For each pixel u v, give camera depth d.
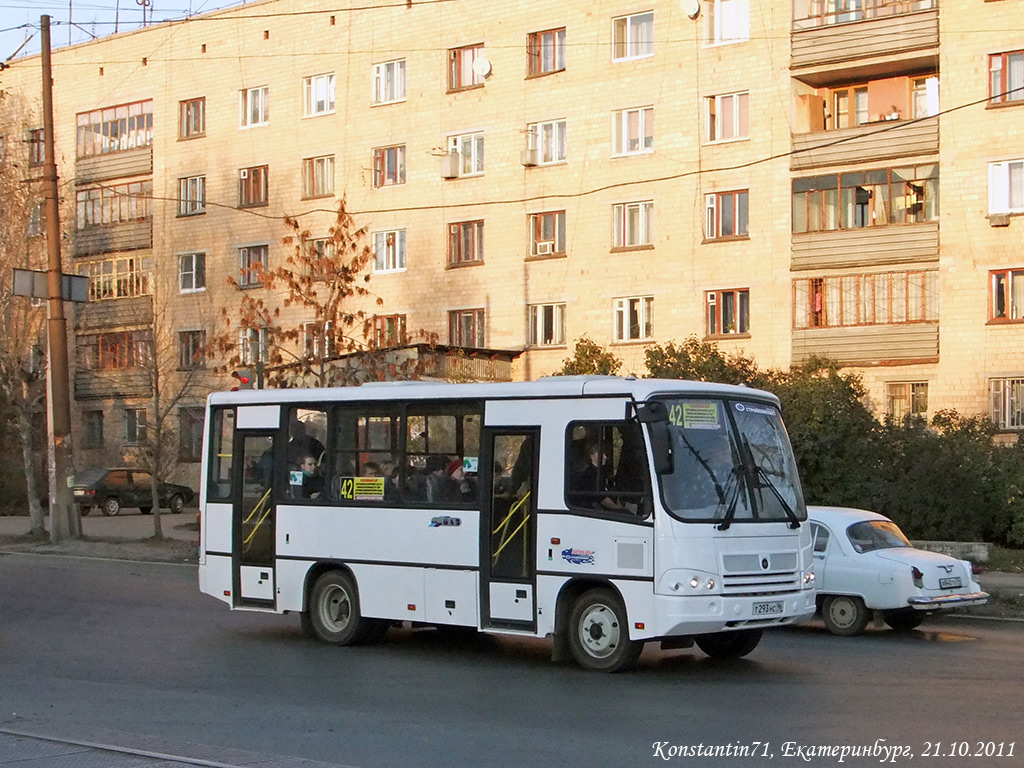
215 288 50.19
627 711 10.55
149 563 28.16
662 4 39.84
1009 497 26.95
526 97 42.44
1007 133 34.16
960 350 34.62
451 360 39.47
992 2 34.41
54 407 32.38
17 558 29.39
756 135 38.12
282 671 13.10
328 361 30.38
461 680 12.40
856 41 36.34
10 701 11.31
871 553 16.28
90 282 54.12
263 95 49.19
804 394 28.78
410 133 45.00
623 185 40.44
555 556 12.93
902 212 35.84
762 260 37.84
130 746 8.98
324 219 47.00
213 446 16.62
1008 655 14.17
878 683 11.98
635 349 39.97
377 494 14.74
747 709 10.57
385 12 45.72
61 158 55.47
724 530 12.34
